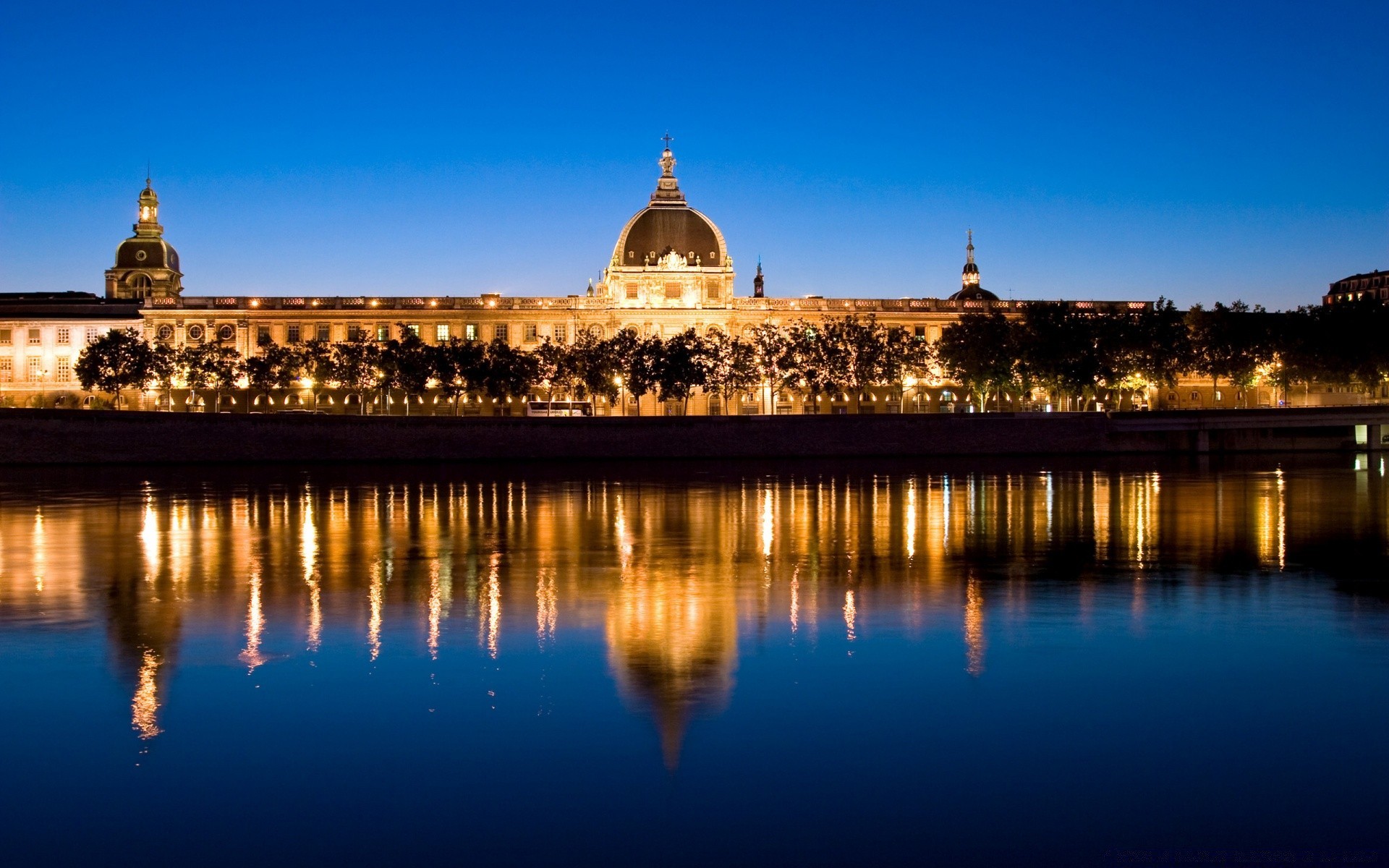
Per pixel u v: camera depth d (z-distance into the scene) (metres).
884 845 26.38
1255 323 169.75
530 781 29.48
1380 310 170.50
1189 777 29.67
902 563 59.69
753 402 193.25
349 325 195.12
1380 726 33.09
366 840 26.56
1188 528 73.75
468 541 68.44
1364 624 44.97
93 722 33.44
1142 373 171.38
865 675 37.78
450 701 35.16
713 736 32.38
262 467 129.62
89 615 46.78
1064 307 170.62
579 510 85.62
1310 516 80.38
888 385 189.25
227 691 36.19
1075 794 28.73
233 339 193.88
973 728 32.97
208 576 56.12
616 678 37.38
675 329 195.75
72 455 127.19
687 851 26.14
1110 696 35.72
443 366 165.00
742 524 76.75
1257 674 37.91
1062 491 100.44
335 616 46.47
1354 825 27.16
